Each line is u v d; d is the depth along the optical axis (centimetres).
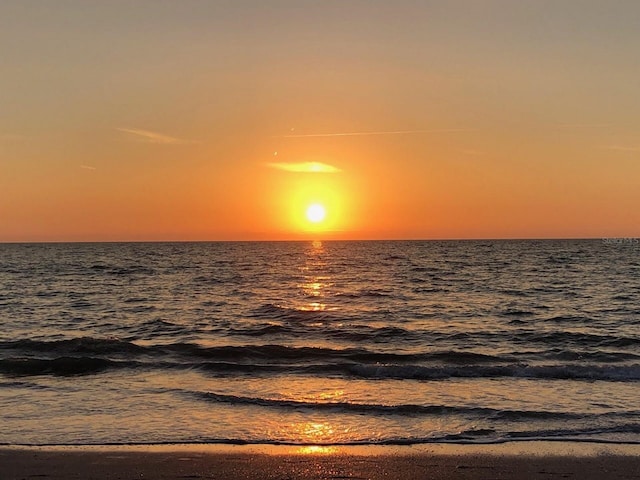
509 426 1080
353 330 2347
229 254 12350
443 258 9531
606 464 901
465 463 905
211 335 2252
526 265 7188
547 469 881
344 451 957
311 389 1373
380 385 1409
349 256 10894
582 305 3155
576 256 9838
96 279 5241
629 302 3275
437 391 1349
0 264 7900
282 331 2325
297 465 895
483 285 4444
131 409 1189
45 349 1833
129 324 2523
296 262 8631
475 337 2186
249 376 1508
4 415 1144
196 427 1076
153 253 12962
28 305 3250
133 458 920
